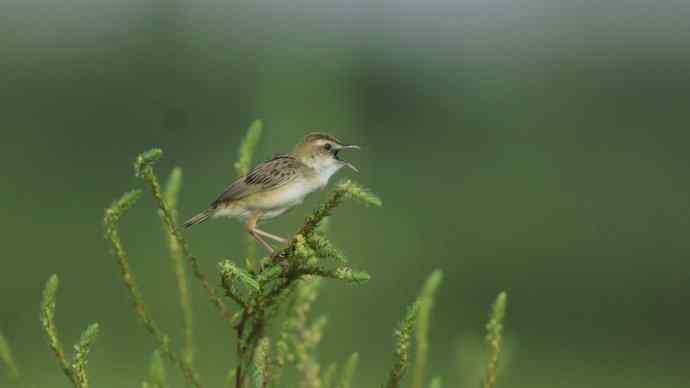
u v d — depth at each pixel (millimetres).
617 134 24406
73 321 15789
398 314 14766
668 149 23703
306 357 3678
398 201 20953
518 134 23859
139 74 21641
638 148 24297
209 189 19516
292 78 12734
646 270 20391
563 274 20500
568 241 21406
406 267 17047
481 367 4219
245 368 3887
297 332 3762
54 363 13180
